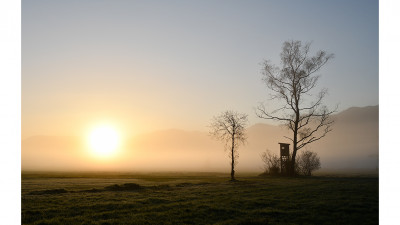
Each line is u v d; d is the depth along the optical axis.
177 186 36.81
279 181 42.19
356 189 28.72
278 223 16.17
